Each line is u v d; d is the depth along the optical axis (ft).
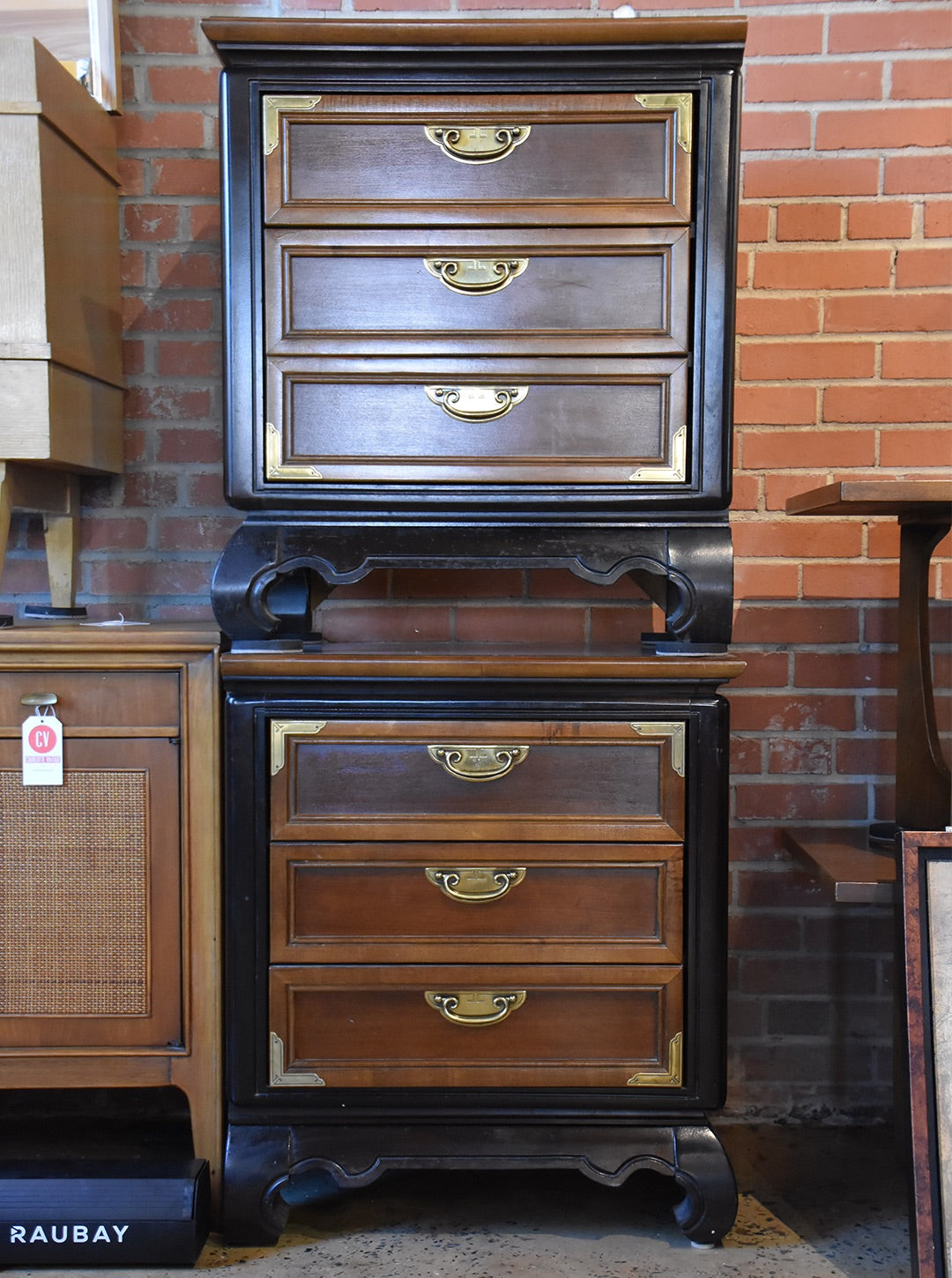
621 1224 4.87
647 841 4.51
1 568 4.85
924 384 5.92
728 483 4.56
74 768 4.59
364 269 4.50
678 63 4.40
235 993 4.55
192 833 4.61
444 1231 4.79
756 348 5.93
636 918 4.55
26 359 4.73
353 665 4.42
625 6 5.57
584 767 4.52
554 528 4.59
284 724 4.51
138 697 4.59
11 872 4.62
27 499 5.16
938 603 6.00
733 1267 4.53
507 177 4.46
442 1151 4.54
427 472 4.55
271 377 4.52
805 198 5.86
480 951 4.54
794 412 5.94
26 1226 4.44
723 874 4.53
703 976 4.52
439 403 4.55
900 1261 4.58
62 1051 4.65
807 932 6.01
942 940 4.25
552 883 4.54
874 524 5.95
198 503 5.97
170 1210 4.45
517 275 4.50
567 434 4.55
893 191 5.85
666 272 4.50
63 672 4.58
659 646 4.71
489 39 4.32
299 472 4.54
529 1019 4.57
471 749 4.51
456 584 5.96
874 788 6.01
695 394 4.53
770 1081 6.03
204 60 5.81
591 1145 4.56
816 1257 4.61
